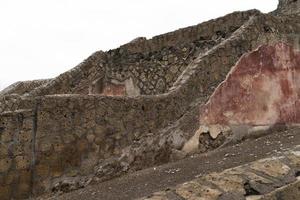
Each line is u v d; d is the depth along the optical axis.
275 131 7.35
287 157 5.12
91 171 5.59
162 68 10.25
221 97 6.76
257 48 7.44
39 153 5.29
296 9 10.89
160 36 10.41
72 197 5.06
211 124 6.56
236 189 4.18
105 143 5.76
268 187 4.30
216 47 7.07
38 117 5.34
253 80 7.22
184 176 5.04
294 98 7.77
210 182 4.29
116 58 11.17
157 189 4.64
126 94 10.90
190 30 9.79
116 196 4.72
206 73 6.87
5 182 5.06
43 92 9.73
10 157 5.12
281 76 7.64
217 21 9.30
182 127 6.28
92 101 5.74
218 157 5.82
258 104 7.19
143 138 6.04
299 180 4.57
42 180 5.27
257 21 7.59
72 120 5.56
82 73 10.61
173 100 6.47
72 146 5.52
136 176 5.53
